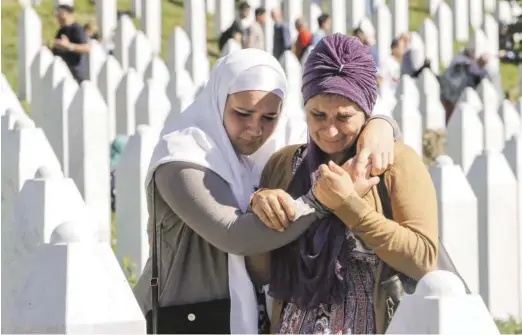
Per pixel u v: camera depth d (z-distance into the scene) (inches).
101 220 429.1
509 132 612.7
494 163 355.9
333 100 197.3
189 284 211.6
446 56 1111.0
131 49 814.5
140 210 343.6
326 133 199.2
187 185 204.2
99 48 757.9
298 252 204.2
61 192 244.5
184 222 208.4
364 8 1106.7
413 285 197.6
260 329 212.4
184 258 211.3
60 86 510.0
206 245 211.0
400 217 197.8
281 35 937.5
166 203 209.9
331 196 194.4
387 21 1046.4
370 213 194.1
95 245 163.6
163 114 536.7
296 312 204.5
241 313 210.4
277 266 206.1
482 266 356.5
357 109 198.7
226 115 208.5
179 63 854.5
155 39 985.5
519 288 361.7
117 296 162.7
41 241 243.9
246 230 200.7
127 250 346.3
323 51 199.2
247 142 209.2
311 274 201.6
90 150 437.4
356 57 198.7
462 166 523.2
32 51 745.0
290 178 210.5
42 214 243.4
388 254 194.2
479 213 355.3
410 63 919.7
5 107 397.7
